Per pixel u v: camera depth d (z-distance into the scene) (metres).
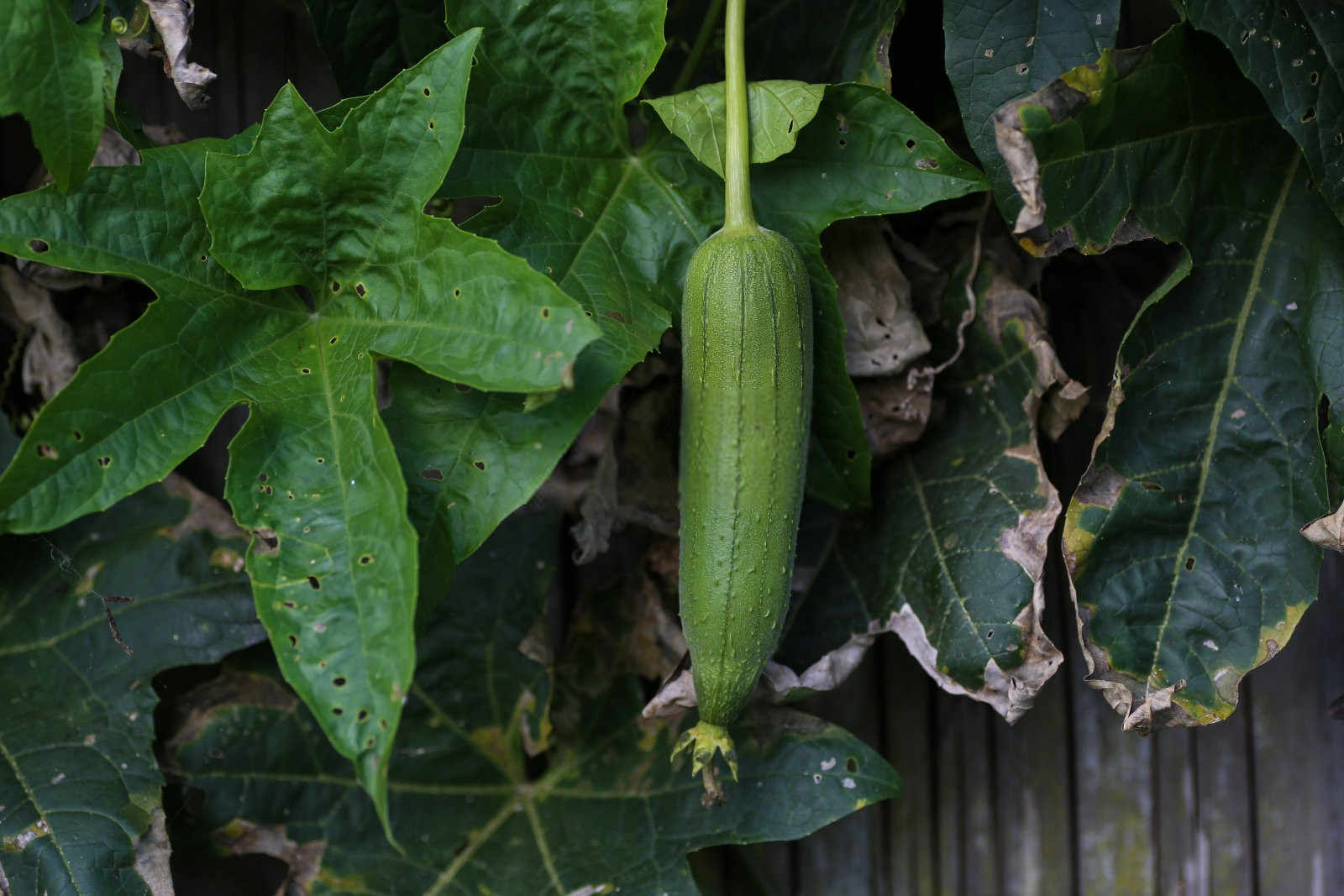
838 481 1.27
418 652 1.34
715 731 1.18
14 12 1.15
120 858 1.24
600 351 1.19
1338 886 1.39
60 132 1.17
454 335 1.15
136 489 1.15
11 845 1.23
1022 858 1.39
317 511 1.15
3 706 1.26
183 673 1.31
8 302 1.32
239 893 1.34
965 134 1.30
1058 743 1.40
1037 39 1.21
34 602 1.28
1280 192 1.26
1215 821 1.39
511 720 1.34
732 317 1.16
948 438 1.30
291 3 1.39
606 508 1.32
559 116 1.24
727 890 1.38
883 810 1.40
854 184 1.23
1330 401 1.25
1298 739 1.39
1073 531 1.25
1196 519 1.25
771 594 1.17
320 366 1.19
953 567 1.27
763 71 1.29
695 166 1.25
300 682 1.12
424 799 1.32
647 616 1.34
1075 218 1.21
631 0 1.22
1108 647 1.24
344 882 1.30
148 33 1.21
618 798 1.32
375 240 1.19
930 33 1.30
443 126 1.17
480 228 1.21
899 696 1.39
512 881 1.31
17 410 1.33
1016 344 1.28
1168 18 1.34
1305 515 1.24
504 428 1.18
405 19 1.24
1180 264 1.25
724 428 1.16
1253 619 1.24
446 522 1.17
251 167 1.17
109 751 1.26
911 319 1.29
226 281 1.19
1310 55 1.21
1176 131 1.24
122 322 1.35
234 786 1.30
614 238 1.24
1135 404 1.25
